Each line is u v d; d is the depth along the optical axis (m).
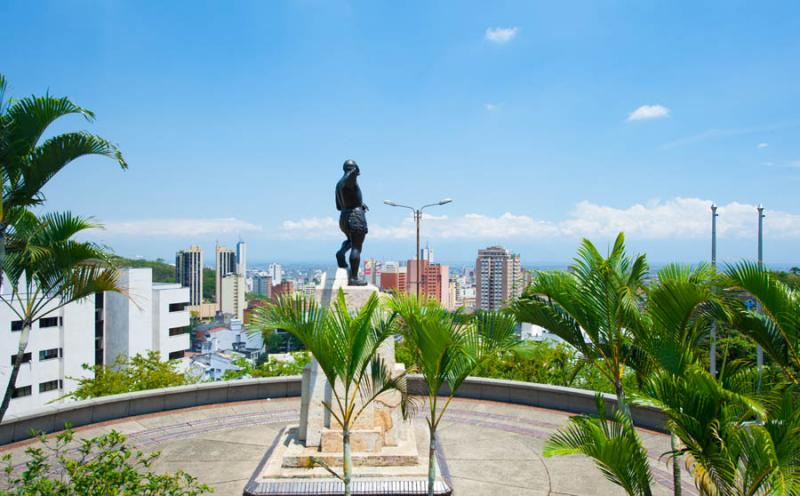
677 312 7.05
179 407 15.09
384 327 7.59
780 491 5.07
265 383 16.22
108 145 9.98
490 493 9.79
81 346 40.81
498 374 19.05
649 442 12.46
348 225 10.95
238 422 14.03
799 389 6.89
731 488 6.08
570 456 11.61
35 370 38.19
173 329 47.19
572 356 18.55
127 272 44.09
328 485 9.12
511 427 13.65
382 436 10.20
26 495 5.60
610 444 6.25
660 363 7.01
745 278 7.45
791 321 7.28
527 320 8.28
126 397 14.12
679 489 7.32
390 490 9.05
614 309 7.62
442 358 7.45
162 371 20.80
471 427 13.62
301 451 9.92
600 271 7.61
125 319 43.94
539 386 15.44
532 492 9.84
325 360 7.01
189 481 6.69
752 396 6.64
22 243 10.13
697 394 6.07
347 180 10.77
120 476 5.98
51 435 12.59
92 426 13.40
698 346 8.24
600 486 10.11
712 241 21.28
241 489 9.78
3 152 9.36
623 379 10.24
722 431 6.00
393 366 10.45
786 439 5.66
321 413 10.19
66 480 9.70
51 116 9.52
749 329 7.85
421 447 11.47
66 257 10.01
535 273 8.30
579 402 14.88
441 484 9.27
